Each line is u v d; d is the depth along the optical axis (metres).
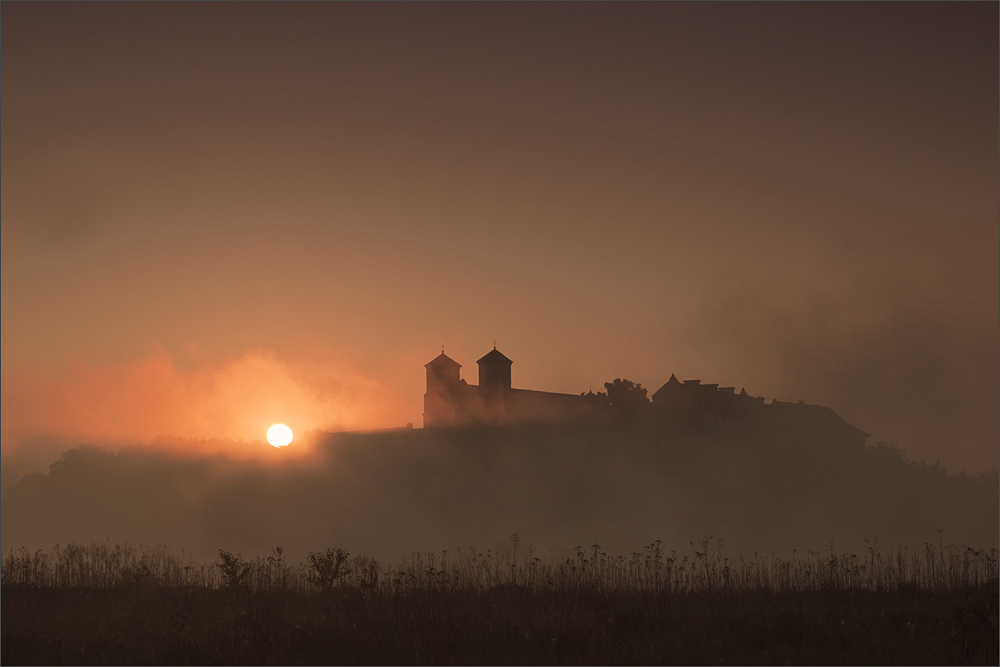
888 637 42.47
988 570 67.94
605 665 38.41
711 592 59.47
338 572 66.31
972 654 39.28
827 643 42.31
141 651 41.50
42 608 55.12
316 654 40.16
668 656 39.53
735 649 40.91
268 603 49.88
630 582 65.81
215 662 39.47
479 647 40.84
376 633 42.72
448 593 54.19
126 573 72.00
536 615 49.22
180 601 56.06
